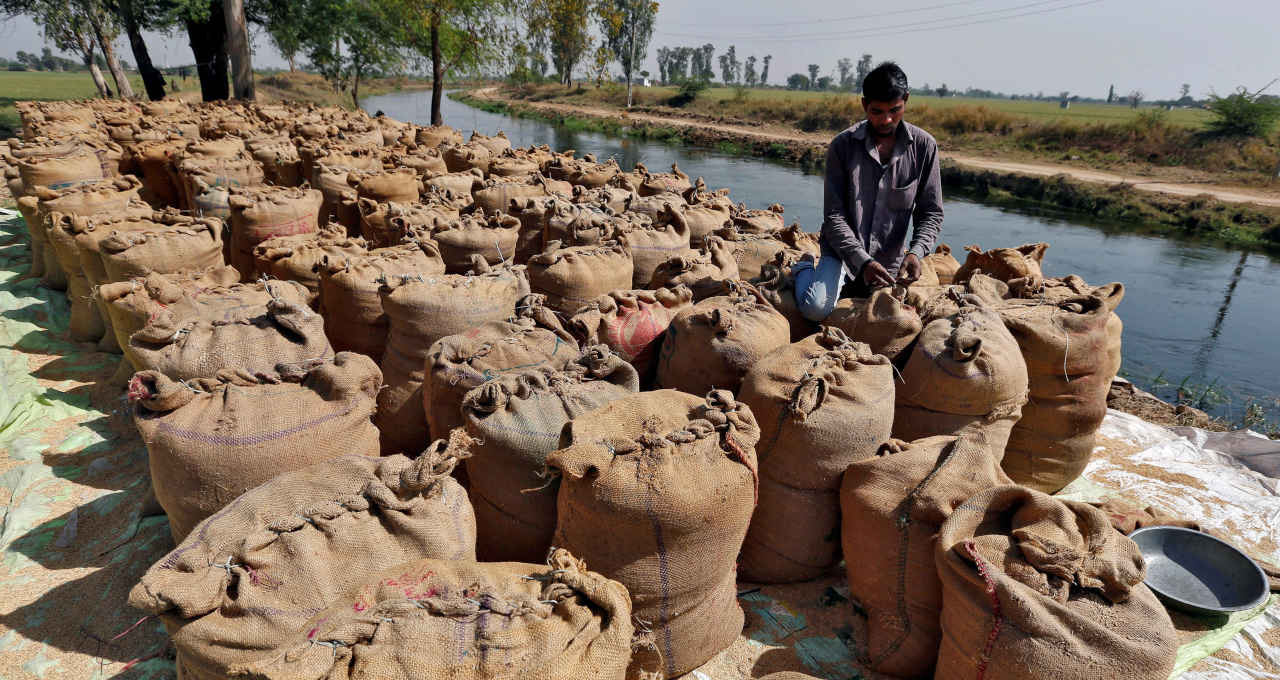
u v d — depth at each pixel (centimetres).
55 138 755
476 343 314
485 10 2461
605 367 301
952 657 231
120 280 432
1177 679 266
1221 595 301
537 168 776
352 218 601
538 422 269
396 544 217
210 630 196
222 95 2494
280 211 521
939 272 561
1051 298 397
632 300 382
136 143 820
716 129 3859
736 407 255
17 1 2212
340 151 735
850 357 310
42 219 560
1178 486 421
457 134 1080
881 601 265
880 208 401
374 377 290
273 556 207
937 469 261
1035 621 210
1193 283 1552
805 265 412
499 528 276
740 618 272
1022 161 3069
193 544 210
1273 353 1157
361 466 234
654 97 5844
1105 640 207
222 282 411
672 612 240
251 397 272
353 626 164
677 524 227
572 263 422
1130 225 2150
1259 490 425
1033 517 239
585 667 170
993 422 327
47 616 268
